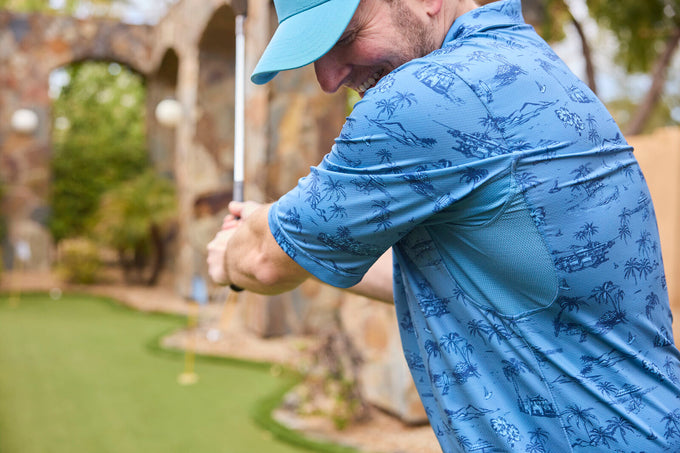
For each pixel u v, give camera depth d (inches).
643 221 33.7
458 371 34.1
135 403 159.0
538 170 30.5
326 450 125.3
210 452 128.0
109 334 240.4
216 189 301.0
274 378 181.2
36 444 131.9
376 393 145.6
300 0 33.7
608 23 310.3
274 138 220.5
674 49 299.0
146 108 392.2
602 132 33.0
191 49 298.0
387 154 30.9
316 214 32.7
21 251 318.7
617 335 32.2
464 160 30.4
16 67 360.5
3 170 362.3
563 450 32.3
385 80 31.3
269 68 33.3
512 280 31.9
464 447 34.4
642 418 31.7
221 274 42.6
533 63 32.3
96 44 367.6
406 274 36.2
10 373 185.2
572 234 31.0
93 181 391.5
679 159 244.5
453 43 33.6
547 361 32.0
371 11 33.3
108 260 438.0
